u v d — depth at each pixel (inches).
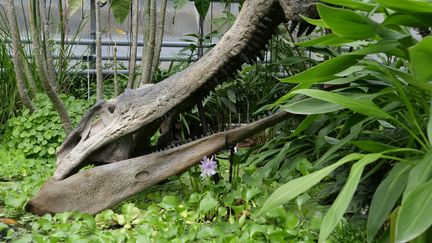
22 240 127.5
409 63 118.0
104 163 153.3
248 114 236.2
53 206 148.3
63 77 266.2
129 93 151.3
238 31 143.6
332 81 134.0
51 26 283.1
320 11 104.7
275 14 141.9
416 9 100.3
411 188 96.0
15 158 208.8
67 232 131.7
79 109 237.0
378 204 106.3
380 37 120.1
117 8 222.7
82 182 148.1
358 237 121.5
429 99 119.1
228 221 139.8
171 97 147.3
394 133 145.1
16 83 250.1
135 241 123.9
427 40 89.4
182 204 144.9
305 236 122.8
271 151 174.7
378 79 135.3
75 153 151.3
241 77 242.4
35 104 239.5
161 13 211.5
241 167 193.0
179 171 147.0
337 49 205.0
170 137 156.8
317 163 131.0
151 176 147.3
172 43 288.0
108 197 147.4
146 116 147.6
